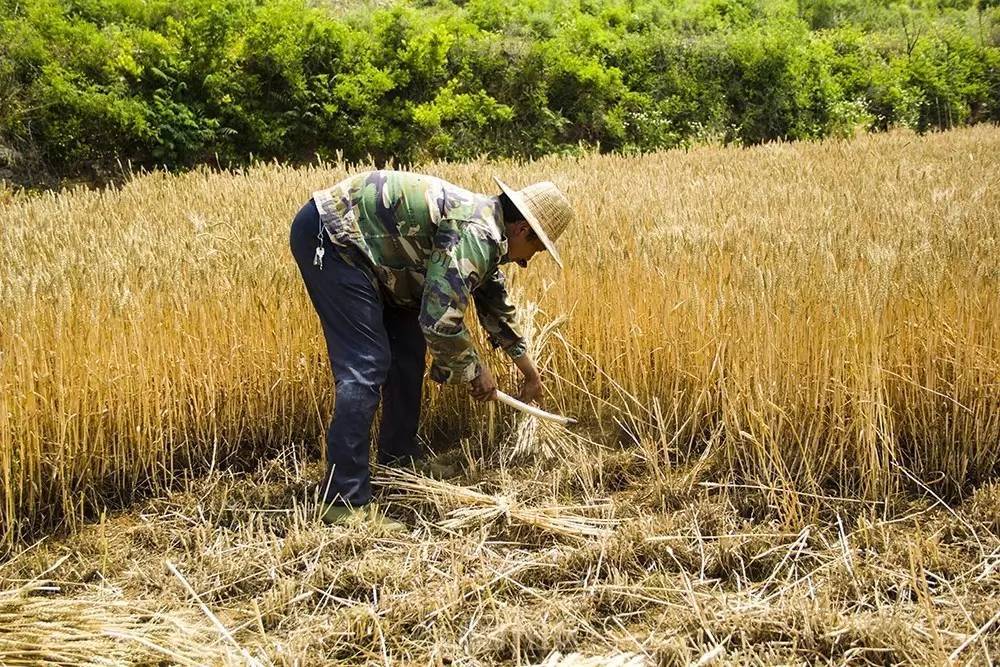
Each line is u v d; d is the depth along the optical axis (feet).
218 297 13.69
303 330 13.87
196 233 18.31
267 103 44.01
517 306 14.69
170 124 41.27
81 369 12.19
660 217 19.27
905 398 12.85
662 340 14.28
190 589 9.94
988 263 13.32
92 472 12.54
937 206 19.48
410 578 10.46
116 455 12.62
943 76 66.03
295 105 44.24
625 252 15.66
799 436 12.62
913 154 35.78
